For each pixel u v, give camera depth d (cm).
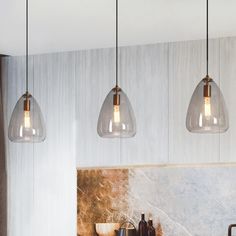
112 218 513
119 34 472
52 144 545
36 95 555
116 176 514
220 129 275
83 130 532
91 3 383
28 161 554
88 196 523
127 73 518
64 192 537
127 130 298
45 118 550
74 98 539
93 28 452
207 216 479
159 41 500
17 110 319
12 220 557
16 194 557
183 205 488
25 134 315
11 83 566
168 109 500
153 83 508
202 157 484
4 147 554
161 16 418
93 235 520
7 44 507
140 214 502
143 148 507
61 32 463
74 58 541
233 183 472
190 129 277
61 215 538
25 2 378
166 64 504
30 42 499
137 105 513
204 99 274
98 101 529
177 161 493
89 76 534
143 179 504
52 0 375
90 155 527
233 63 479
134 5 389
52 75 549
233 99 477
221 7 395
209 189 479
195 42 494
